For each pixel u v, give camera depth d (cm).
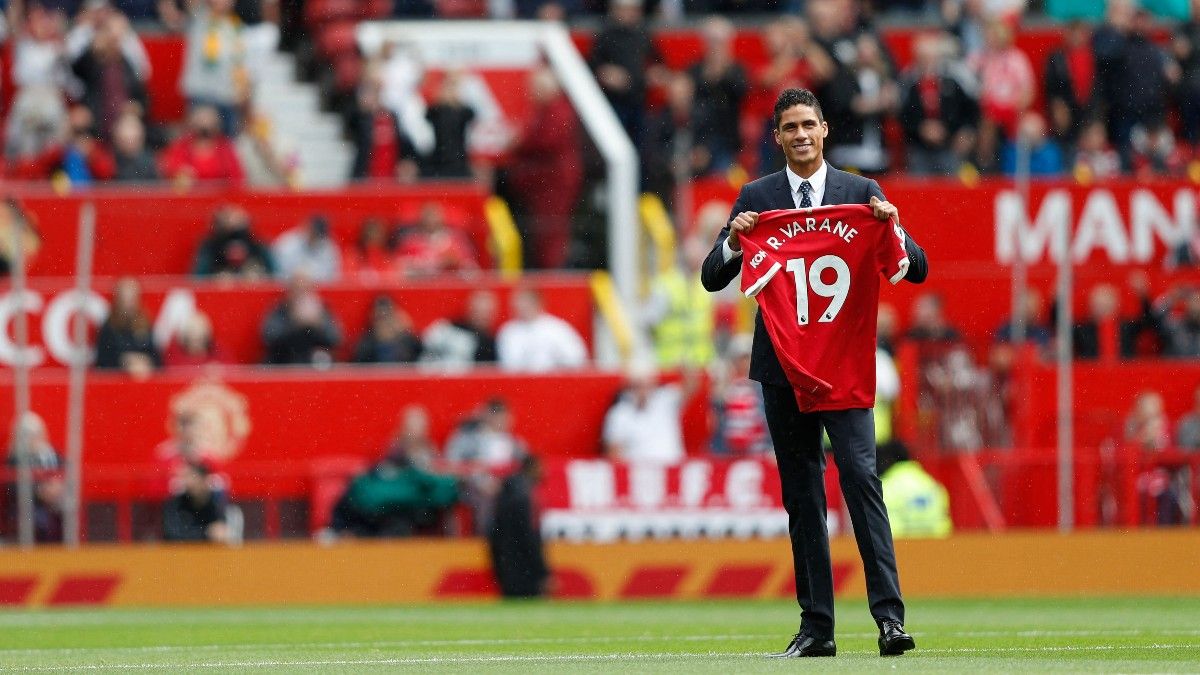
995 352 6400
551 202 7525
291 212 7225
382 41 7800
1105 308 7162
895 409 6272
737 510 6209
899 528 6053
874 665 2580
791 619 4622
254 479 6028
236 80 7700
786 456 2827
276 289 6931
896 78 8031
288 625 4556
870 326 2778
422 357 6856
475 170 7712
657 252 7306
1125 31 8388
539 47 8150
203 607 5659
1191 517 6175
